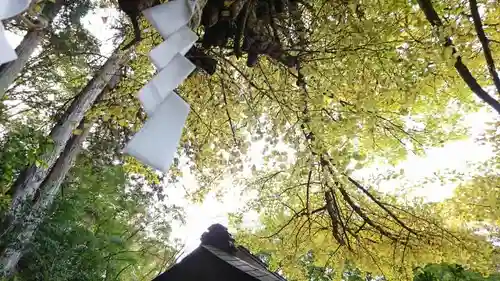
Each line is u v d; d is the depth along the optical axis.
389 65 2.46
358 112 2.62
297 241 4.53
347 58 2.54
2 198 4.51
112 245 8.70
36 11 1.93
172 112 0.94
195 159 4.62
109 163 7.91
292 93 3.03
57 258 6.05
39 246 5.73
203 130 4.26
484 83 2.86
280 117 3.21
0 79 5.21
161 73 0.96
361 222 4.41
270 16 2.37
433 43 2.23
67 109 6.32
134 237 10.66
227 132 4.11
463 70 2.28
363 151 3.65
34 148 3.98
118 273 9.03
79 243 6.98
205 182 4.70
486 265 3.94
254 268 5.13
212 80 3.76
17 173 6.23
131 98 4.17
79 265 6.92
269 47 2.34
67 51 7.23
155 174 5.91
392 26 2.42
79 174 8.35
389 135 3.30
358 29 2.41
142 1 1.28
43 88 7.67
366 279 7.96
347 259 4.62
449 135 3.33
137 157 0.87
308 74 2.60
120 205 9.39
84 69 7.64
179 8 1.06
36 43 6.00
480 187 3.86
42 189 5.96
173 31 1.03
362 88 2.67
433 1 2.45
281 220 4.46
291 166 3.47
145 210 10.16
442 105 3.14
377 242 4.34
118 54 5.33
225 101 3.66
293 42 2.83
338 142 2.94
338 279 4.89
